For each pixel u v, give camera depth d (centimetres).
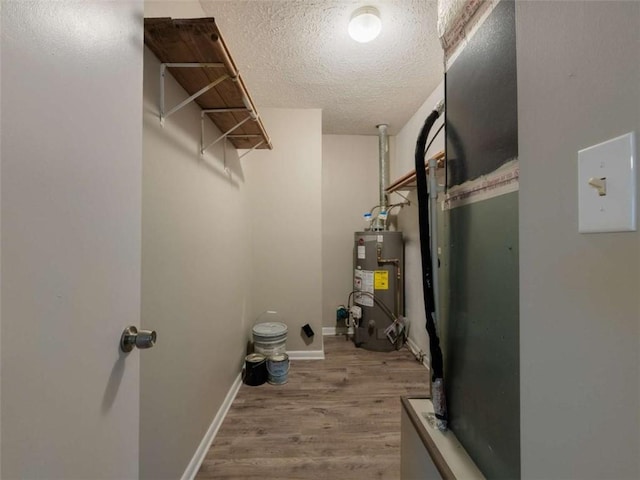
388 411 191
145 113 102
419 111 277
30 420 41
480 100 74
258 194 278
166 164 116
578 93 39
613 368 34
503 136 64
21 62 40
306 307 281
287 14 158
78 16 50
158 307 109
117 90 61
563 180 42
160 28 94
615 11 34
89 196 53
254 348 256
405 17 161
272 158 279
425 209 96
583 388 39
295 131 278
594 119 37
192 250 141
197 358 146
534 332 49
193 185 142
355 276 319
